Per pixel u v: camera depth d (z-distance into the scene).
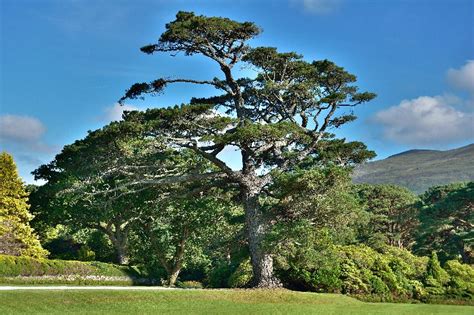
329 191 30.12
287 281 33.00
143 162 35.00
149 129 29.72
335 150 35.47
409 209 64.81
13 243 38.75
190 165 36.28
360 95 36.41
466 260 56.31
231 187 35.53
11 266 34.56
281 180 29.80
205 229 44.25
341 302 27.64
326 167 30.77
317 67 35.38
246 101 38.22
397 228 66.06
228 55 34.22
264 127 28.66
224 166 33.25
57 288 26.52
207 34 31.94
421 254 59.72
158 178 35.41
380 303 28.64
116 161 33.84
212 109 30.31
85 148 36.38
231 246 37.75
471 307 27.98
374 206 64.31
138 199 41.72
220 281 38.03
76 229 47.00
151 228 44.00
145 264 49.53
